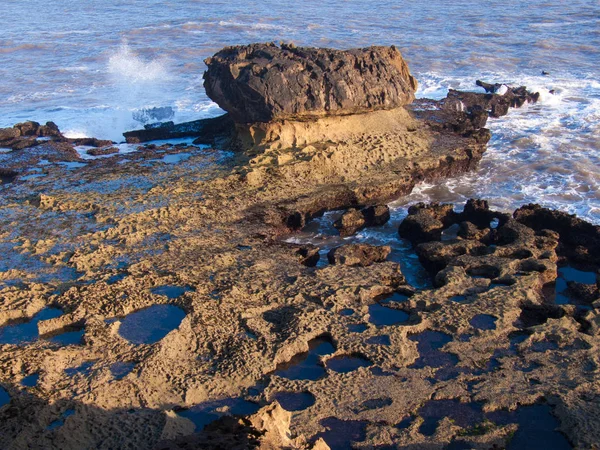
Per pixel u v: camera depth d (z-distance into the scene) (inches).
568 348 614.2
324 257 839.1
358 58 1094.4
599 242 818.2
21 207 925.8
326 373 583.5
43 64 2000.5
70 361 590.2
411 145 1101.7
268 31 2330.2
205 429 463.2
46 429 505.4
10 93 1700.3
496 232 846.5
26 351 600.1
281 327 642.8
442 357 605.9
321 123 1087.6
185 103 1574.8
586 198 989.2
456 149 1101.7
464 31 2166.6
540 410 541.3
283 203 923.4
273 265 765.3
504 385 565.9
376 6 2716.5
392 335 630.5
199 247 800.9
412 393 558.3
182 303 673.6
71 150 1217.4
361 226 918.4
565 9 2417.6
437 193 1032.8
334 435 514.0
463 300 695.7
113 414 527.2
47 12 3004.4
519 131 1280.8
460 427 522.0
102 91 1701.5
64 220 877.8
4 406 523.2
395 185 997.8
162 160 1118.4
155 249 794.2
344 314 669.3
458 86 1612.9
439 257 789.9
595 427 512.4
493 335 631.8
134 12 2874.0
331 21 2456.9
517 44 1964.8
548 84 1577.3
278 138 1077.1
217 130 1264.8
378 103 1094.4
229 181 980.6
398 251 859.4
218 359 597.6
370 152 1056.2
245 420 454.0
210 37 2281.0
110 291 694.5
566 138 1229.7
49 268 753.6
